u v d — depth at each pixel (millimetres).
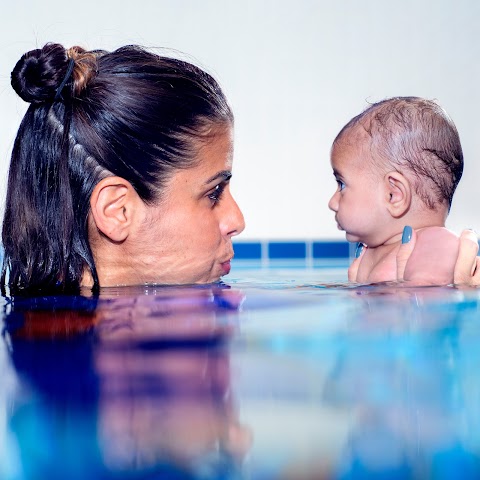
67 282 1316
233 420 420
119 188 1271
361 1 3992
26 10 3779
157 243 1311
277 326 765
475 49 4016
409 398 463
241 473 340
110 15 3857
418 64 4012
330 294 1124
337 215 1771
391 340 668
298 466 348
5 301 1083
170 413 433
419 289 1214
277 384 502
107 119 1263
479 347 628
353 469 346
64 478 332
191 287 1292
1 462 351
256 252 3947
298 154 4008
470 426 407
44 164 1303
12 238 1363
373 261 1692
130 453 362
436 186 1646
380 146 1670
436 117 1664
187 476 335
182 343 667
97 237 1314
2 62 3746
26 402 459
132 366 566
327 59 4004
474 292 1139
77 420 420
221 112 1345
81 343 678
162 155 1265
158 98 1268
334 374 531
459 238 1420
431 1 4000
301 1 3980
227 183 1405
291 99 4000
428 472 344
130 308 955
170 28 3914
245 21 3961
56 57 1277
